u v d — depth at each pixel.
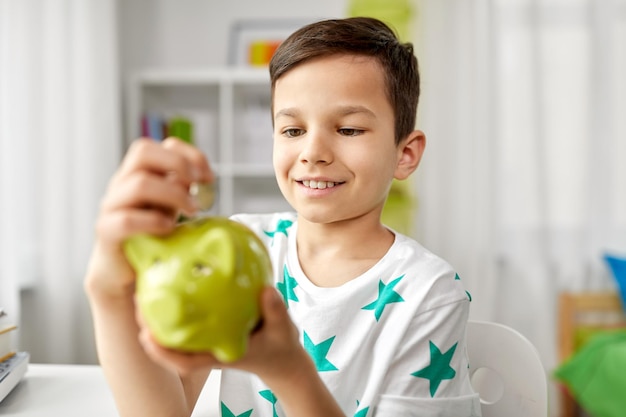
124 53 2.79
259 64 2.75
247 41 2.79
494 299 2.50
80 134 2.12
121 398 0.50
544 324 2.49
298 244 0.67
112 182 0.35
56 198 2.00
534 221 2.50
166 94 2.83
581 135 2.49
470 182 2.57
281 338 0.36
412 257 0.62
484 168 2.51
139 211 0.34
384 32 0.63
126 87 2.57
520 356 0.74
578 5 2.48
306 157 0.56
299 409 0.40
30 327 1.99
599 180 2.49
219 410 0.71
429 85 2.60
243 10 2.83
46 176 1.99
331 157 0.56
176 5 2.82
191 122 2.67
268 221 0.77
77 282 2.10
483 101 2.51
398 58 0.62
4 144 1.72
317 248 0.65
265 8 2.82
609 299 2.42
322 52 0.56
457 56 2.58
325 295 0.62
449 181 2.62
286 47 0.59
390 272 0.62
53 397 0.75
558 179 2.51
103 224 0.34
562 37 2.49
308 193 0.57
